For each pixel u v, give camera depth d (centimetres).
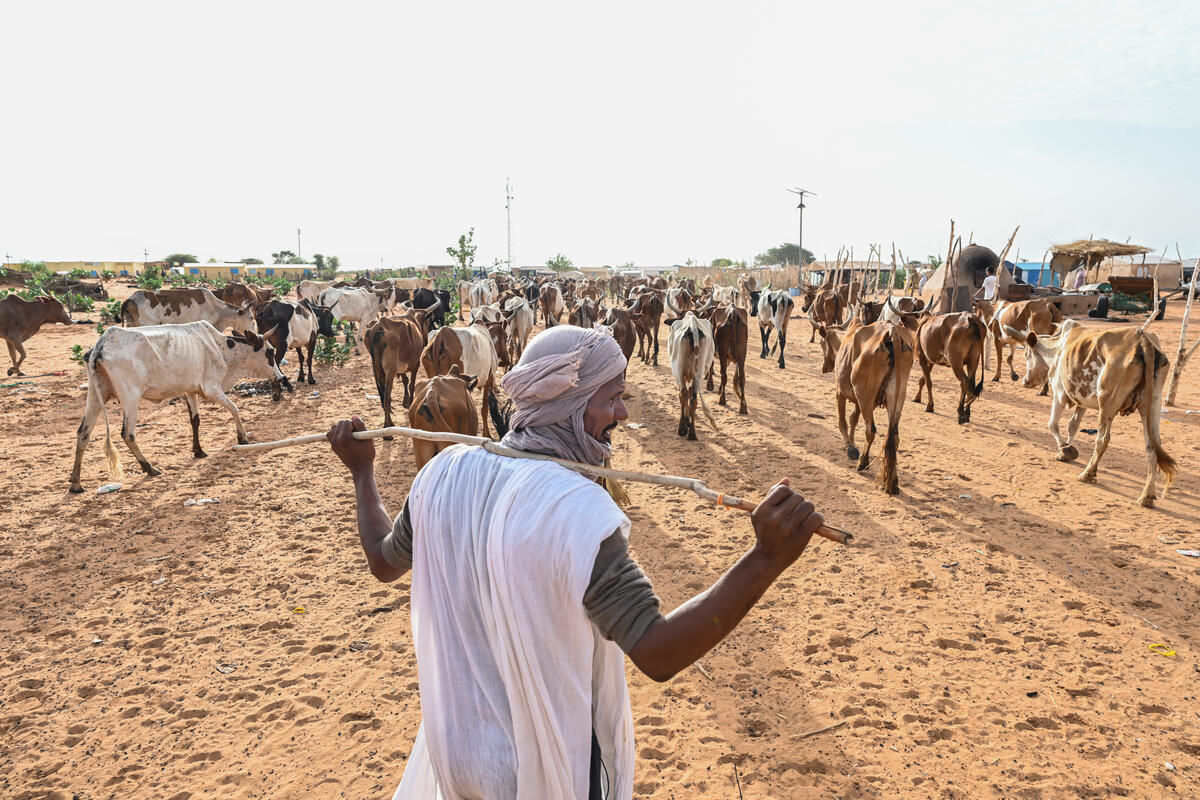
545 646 121
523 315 1817
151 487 857
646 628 114
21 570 630
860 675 468
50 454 1000
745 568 115
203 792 372
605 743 145
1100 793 364
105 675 475
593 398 142
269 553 666
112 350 857
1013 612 546
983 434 1093
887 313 1308
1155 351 769
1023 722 419
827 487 847
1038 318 1473
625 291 4197
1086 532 702
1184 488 829
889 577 608
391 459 976
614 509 121
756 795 365
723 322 1245
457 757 128
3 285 3975
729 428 1155
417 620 139
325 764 391
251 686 461
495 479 129
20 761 396
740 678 466
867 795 364
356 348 2203
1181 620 533
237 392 1469
